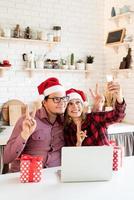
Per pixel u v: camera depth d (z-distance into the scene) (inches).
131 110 160.9
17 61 154.4
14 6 151.9
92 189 59.5
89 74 176.1
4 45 150.6
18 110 152.8
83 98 92.8
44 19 160.2
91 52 176.7
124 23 164.2
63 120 86.6
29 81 158.1
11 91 153.6
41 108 85.9
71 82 170.7
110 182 64.2
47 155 81.9
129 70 160.1
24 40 151.6
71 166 63.5
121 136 146.9
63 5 165.8
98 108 91.5
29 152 82.0
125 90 164.7
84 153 64.1
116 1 169.6
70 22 168.6
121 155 74.3
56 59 164.9
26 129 70.8
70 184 62.3
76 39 171.0
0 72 150.1
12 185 60.6
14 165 80.0
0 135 126.0
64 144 85.7
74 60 170.7
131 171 72.4
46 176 67.2
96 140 86.4
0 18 148.6
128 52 160.1
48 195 55.5
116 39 164.6
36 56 158.4
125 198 54.8
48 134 83.2
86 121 87.6
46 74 162.7
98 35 178.5
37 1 157.9
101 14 179.0
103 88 179.3
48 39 156.4
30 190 57.9
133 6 157.5
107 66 178.5
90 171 64.3
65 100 85.2
